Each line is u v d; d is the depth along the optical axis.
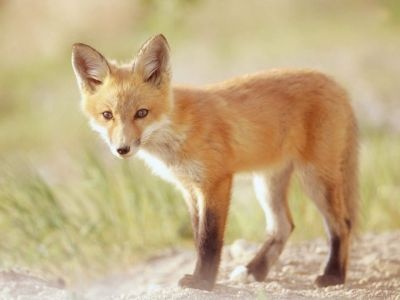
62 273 11.84
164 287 9.96
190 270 11.63
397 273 10.48
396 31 28.39
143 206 13.33
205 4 32.66
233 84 10.11
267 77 10.31
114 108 9.17
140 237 13.09
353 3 31.80
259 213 13.91
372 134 19.86
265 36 29.97
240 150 9.73
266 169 10.29
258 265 10.21
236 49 28.98
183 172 9.45
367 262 11.20
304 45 28.45
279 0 33.19
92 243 12.62
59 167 19.77
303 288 9.77
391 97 23.14
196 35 30.80
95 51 9.40
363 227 13.50
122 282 11.57
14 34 35.81
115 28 34.00
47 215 12.27
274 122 10.03
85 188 13.99
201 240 9.34
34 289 9.53
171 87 9.36
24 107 29.06
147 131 9.20
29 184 12.59
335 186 10.22
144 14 32.62
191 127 9.31
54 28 35.34
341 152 10.33
